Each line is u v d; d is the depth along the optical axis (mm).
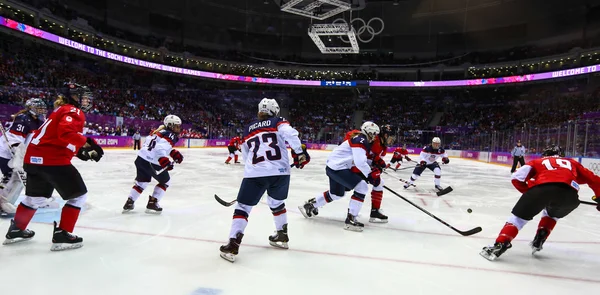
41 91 19688
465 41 36719
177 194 6602
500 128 30531
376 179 4113
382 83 37062
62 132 3018
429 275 2947
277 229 3533
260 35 39938
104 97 26797
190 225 4273
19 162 4277
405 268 3088
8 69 22078
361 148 4125
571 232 4691
